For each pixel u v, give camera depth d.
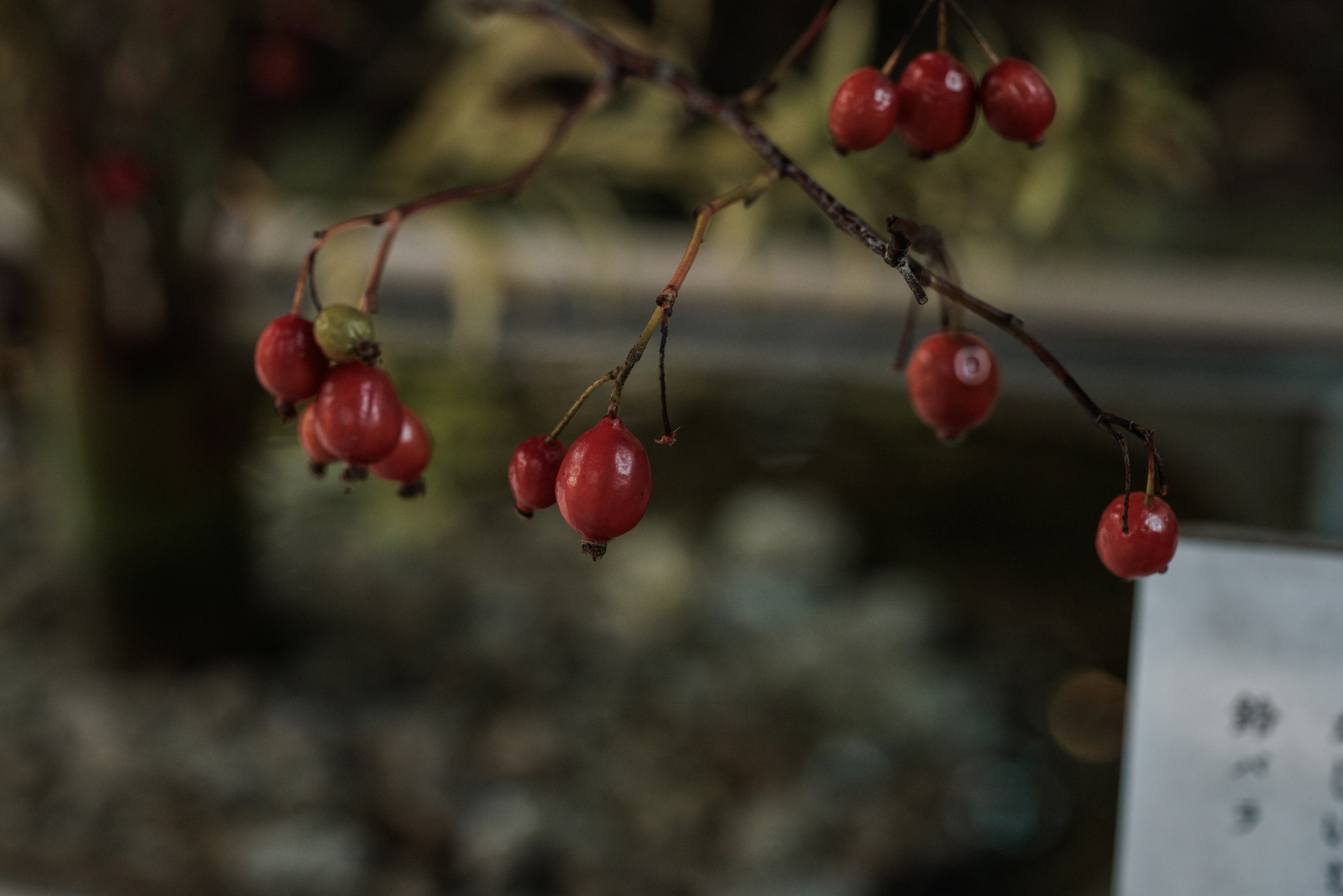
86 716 0.76
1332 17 1.52
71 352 0.72
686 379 0.94
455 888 0.64
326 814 0.69
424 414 0.98
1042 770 0.75
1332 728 0.38
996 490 0.96
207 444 0.78
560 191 0.73
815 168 0.66
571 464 0.32
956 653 0.85
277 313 0.87
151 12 0.66
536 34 0.68
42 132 0.66
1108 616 0.88
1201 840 0.38
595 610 0.93
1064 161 0.68
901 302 0.88
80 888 0.62
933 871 0.67
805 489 0.99
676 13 0.76
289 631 0.88
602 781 0.74
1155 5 1.52
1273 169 1.52
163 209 0.70
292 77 0.75
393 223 0.36
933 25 1.20
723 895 0.65
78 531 0.77
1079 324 0.86
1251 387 0.82
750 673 0.84
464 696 0.82
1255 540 0.38
